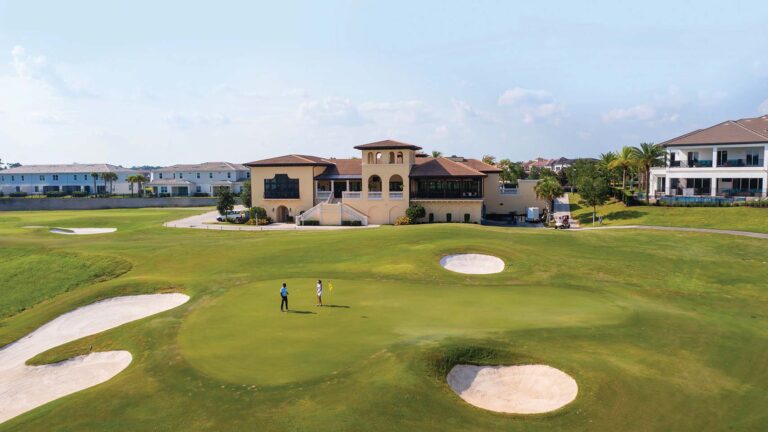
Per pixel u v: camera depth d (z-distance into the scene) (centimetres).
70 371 2556
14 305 4047
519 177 14288
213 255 5006
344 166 8831
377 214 7925
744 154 7281
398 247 4869
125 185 15112
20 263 4962
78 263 4900
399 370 2016
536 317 2773
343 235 5753
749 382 2089
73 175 14512
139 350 2544
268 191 8406
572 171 12862
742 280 3884
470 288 3569
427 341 2312
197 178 14350
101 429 1734
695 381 2069
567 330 2538
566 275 3997
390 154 7975
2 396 2422
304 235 5959
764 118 7938
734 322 2889
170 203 12288
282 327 2642
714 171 7250
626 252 4634
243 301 3222
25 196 13238
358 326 2611
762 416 1830
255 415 1750
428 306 3019
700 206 6869
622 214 7262
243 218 8181
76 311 3512
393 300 3175
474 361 2194
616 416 1816
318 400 1828
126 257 5041
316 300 3203
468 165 8888
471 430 1711
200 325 2742
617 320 2745
